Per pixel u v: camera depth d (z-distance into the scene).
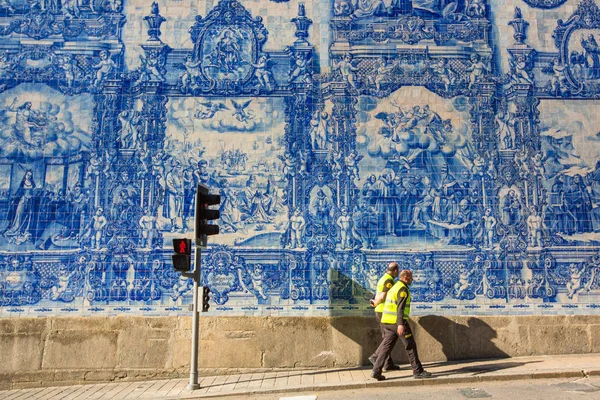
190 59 11.35
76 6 11.48
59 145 11.06
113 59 11.33
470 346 10.65
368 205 10.95
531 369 9.58
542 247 10.88
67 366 10.48
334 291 10.73
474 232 10.90
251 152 11.10
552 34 11.52
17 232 10.80
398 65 11.36
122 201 10.93
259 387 9.41
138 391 9.69
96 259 10.76
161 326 10.60
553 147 11.18
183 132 11.14
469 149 11.12
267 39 11.43
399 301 9.42
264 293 10.72
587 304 10.77
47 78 11.24
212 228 9.80
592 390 8.59
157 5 11.50
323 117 11.20
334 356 10.57
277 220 10.91
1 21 11.39
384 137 11.15
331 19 11.49
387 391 9.07
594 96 11.34
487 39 11.46
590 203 11.02
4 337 10.51
